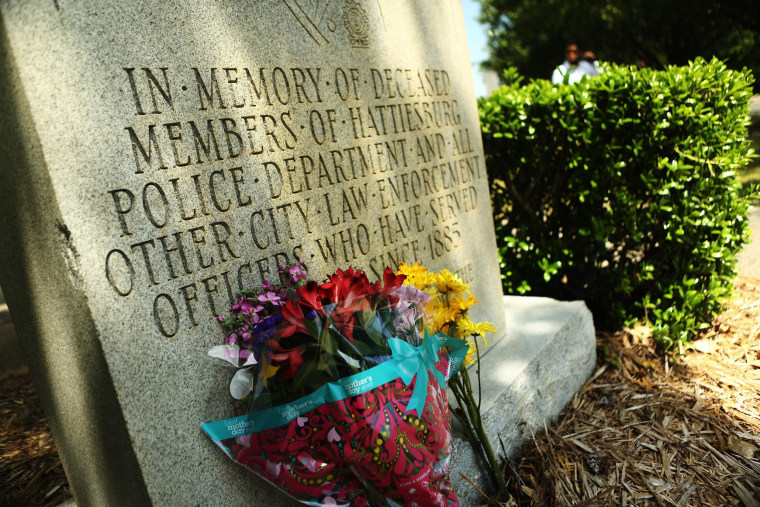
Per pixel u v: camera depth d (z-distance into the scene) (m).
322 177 2.33
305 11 2.30
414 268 2.38
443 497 1.85
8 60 1.50
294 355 1.72
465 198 3.26
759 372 3.30
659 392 3.22
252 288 2.03
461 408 2.39
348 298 1.82
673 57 11.84
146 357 1.72
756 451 2.66
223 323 1.92
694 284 3.78
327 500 1.80
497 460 2.61
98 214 1.63
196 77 1.89
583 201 3.95
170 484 1.76
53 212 1.58
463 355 2.26
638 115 3.69
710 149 3.57
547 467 2.58
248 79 2.05
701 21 10.90
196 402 1.84
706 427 2.86
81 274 1.59
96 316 1.61
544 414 3.01
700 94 3.58
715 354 3.55
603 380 3.46
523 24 13.91
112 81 1.67
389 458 1.75
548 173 4.15
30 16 1.52
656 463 2.63
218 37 1.96
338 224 2.40
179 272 1.82
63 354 1.76
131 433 1.67
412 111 2.86
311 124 2.29
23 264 1.75
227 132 1.97
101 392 1.68
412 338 1.96
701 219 3.63
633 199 3.78
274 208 2.12
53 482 2.81
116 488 1.83
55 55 1.56
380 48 2.68
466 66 3.33
